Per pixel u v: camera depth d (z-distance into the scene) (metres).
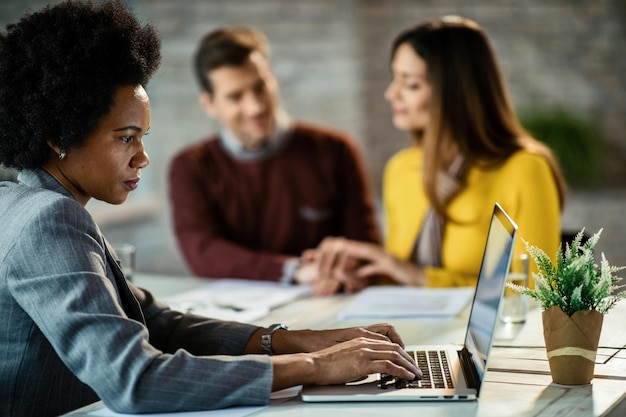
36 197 1.41
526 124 5.30
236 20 5.04
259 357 1.41
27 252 1.35
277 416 1.33
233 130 3.04
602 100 5.55
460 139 2.59
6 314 1.40
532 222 2.48
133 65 1.43
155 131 5.00
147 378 1.32
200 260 2.97
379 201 5.16
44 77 1.39
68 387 1.49
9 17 4.31
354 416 1.32
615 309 2.08
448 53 2.58
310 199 3.13
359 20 5.23
